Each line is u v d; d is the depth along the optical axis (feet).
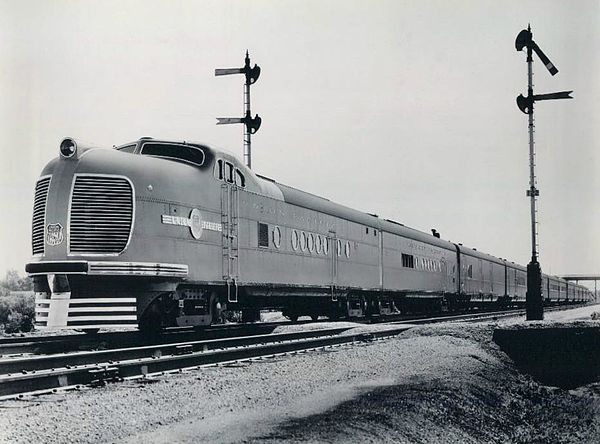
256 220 58.39
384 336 59.16
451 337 53.88
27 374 28.27
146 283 43.29
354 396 29.53
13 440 20.81
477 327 59.00
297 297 69.62
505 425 32.89
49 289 42.01
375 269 91.61
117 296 42.45
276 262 62.08
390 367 39.14
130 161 44.24
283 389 30.99
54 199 41.78
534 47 65.36
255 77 83.92
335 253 77.92
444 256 125.29
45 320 41.37
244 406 27.35
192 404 26.89
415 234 111.55
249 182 57.82
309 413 25.55
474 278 143.84
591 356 50.85
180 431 22.61
